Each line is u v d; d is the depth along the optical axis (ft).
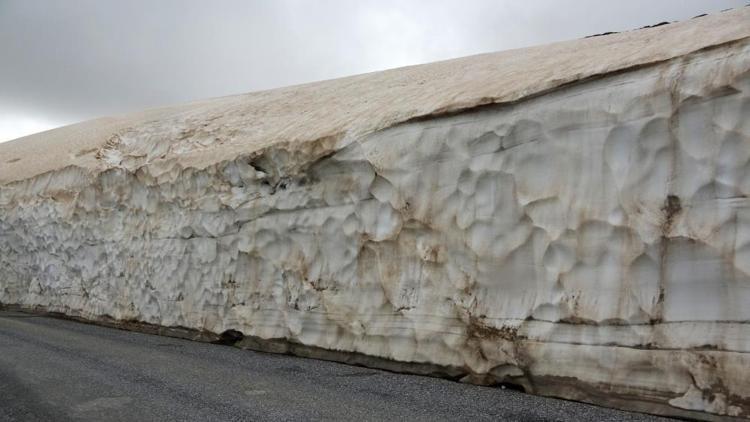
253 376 22.07
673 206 16.97
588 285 18.60
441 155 24.17
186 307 35.58
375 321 24.98
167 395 18.85
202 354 27.96
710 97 16.49
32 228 52.75
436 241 23.68
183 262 36.52
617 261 18.02
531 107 21.22
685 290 16.34
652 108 17.74
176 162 39.68
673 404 15.58
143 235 40.86
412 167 25.14
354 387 20.06
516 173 21.42
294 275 29.37
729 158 16.05
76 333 36.22
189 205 37.19
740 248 15.47
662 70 17.90
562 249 19.52
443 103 25.46
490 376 20.35
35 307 51.13
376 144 26.89
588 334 18.07
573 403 17.35
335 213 28.19
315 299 27.91
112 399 18.31
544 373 18.72
